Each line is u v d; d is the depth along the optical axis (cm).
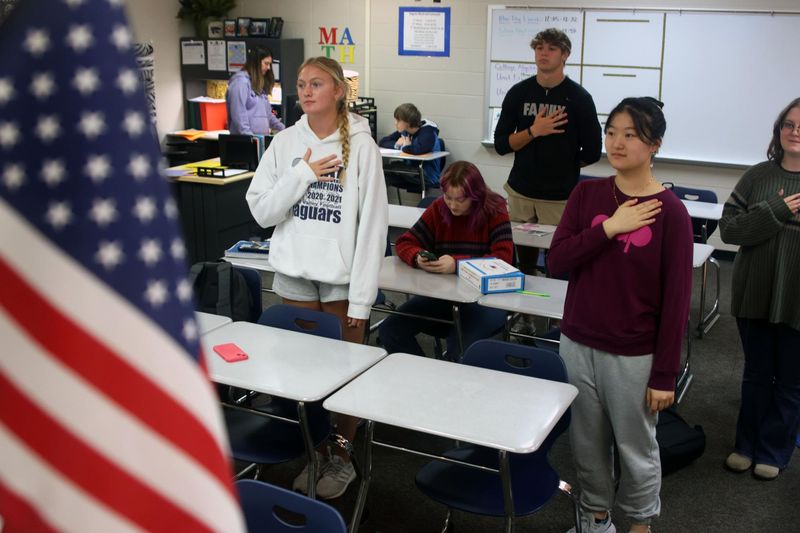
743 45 621
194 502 80
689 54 639
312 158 301
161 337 78
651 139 238
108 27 75
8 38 74
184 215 605
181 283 80
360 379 251
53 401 76
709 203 520
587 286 255
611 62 666
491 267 353
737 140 641
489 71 720
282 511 307
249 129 694
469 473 257
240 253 389
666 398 248
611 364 253
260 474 287
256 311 356
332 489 310
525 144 462
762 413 334
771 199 301
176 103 812
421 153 698
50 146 74
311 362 265
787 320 310
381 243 302
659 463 267
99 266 76
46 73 74
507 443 211
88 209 75
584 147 457
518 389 245
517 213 478
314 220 302
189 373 80
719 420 386
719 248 676
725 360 457
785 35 607
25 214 75
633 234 243
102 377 76
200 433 81
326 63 291
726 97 636
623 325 249
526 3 687
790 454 338
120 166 76
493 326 372
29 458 77
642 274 245
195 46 793
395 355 273
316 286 315
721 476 338
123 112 75
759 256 310
